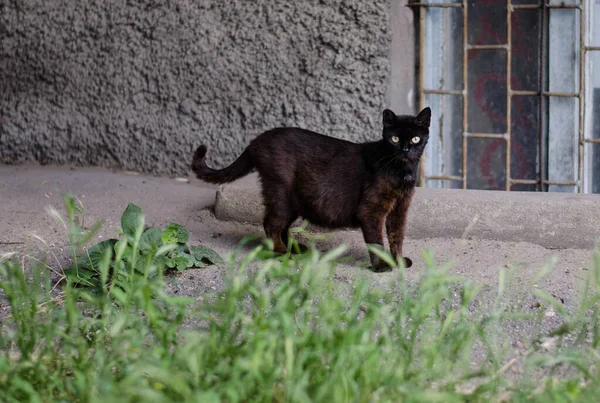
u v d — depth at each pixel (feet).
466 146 27.50
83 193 26.13
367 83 26.99
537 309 17.93
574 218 22.54
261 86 27.68
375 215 21.15
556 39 26.89
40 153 29.14
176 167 28.45
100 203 25.32
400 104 27.25
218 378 13.20
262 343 12.47
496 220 22.93
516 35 27.20
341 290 18.76
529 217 22.77
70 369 14.66
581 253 22.07
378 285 19.43
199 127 28.19
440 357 14.03
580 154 27.04
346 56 26.99
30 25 28.68
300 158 21.50
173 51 28.09
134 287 15.28
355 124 27.17
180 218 24.52
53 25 28.60
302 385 12.09
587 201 22.67
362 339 13.53
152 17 28.12
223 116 28.07
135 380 12.70
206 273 20.22
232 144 28.02
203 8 27.84
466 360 13.87
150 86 28.37
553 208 22.66
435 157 27.63
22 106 29.09
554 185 27.35
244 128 27.94
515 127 27.53
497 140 27.48
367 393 12.53
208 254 20.79
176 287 19.45
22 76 28.96
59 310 17.39
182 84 28.17
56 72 28.73
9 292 14.85
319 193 21.34
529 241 22.85
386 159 20.88
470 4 27.09
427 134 20.84
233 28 27.71
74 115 28.91
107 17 28.32
